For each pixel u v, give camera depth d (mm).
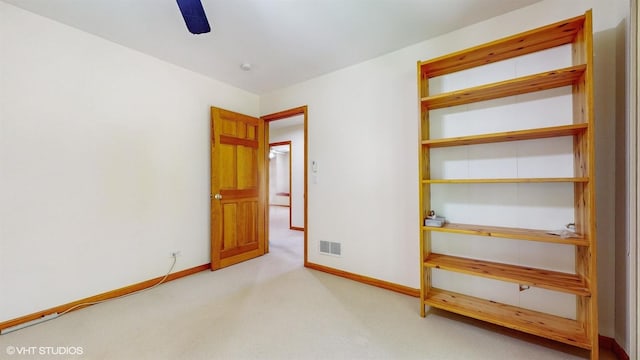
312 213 3348
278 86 3646
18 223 2010
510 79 1912
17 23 2010
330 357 1646
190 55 2771
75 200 2281
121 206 2564
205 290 2654
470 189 2223
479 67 2191
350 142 3006
